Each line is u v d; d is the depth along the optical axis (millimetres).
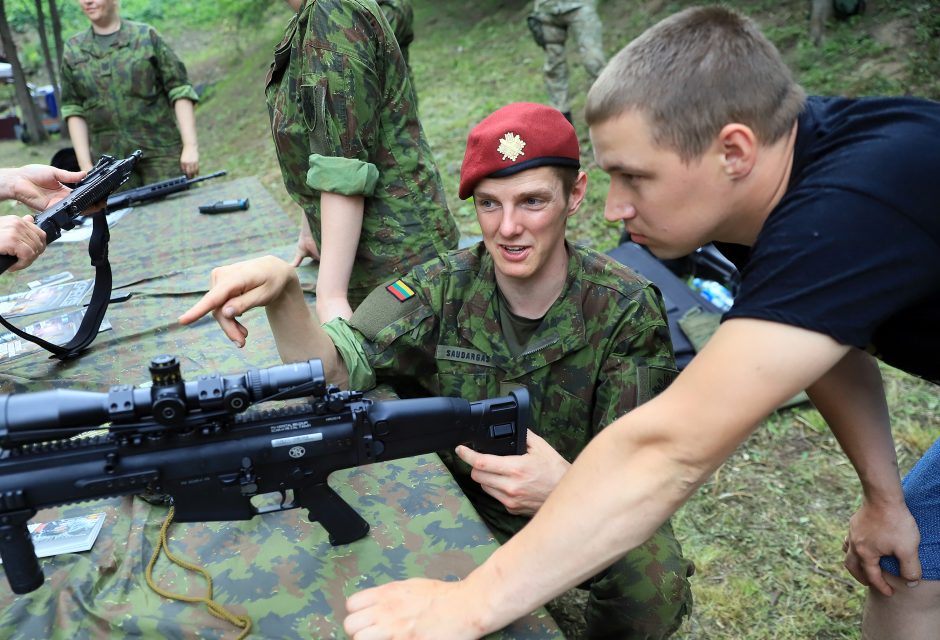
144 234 4027
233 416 1432
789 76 1216
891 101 1229
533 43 10812
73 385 2359
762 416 1149
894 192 1113
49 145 13406
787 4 8352
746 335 1132
